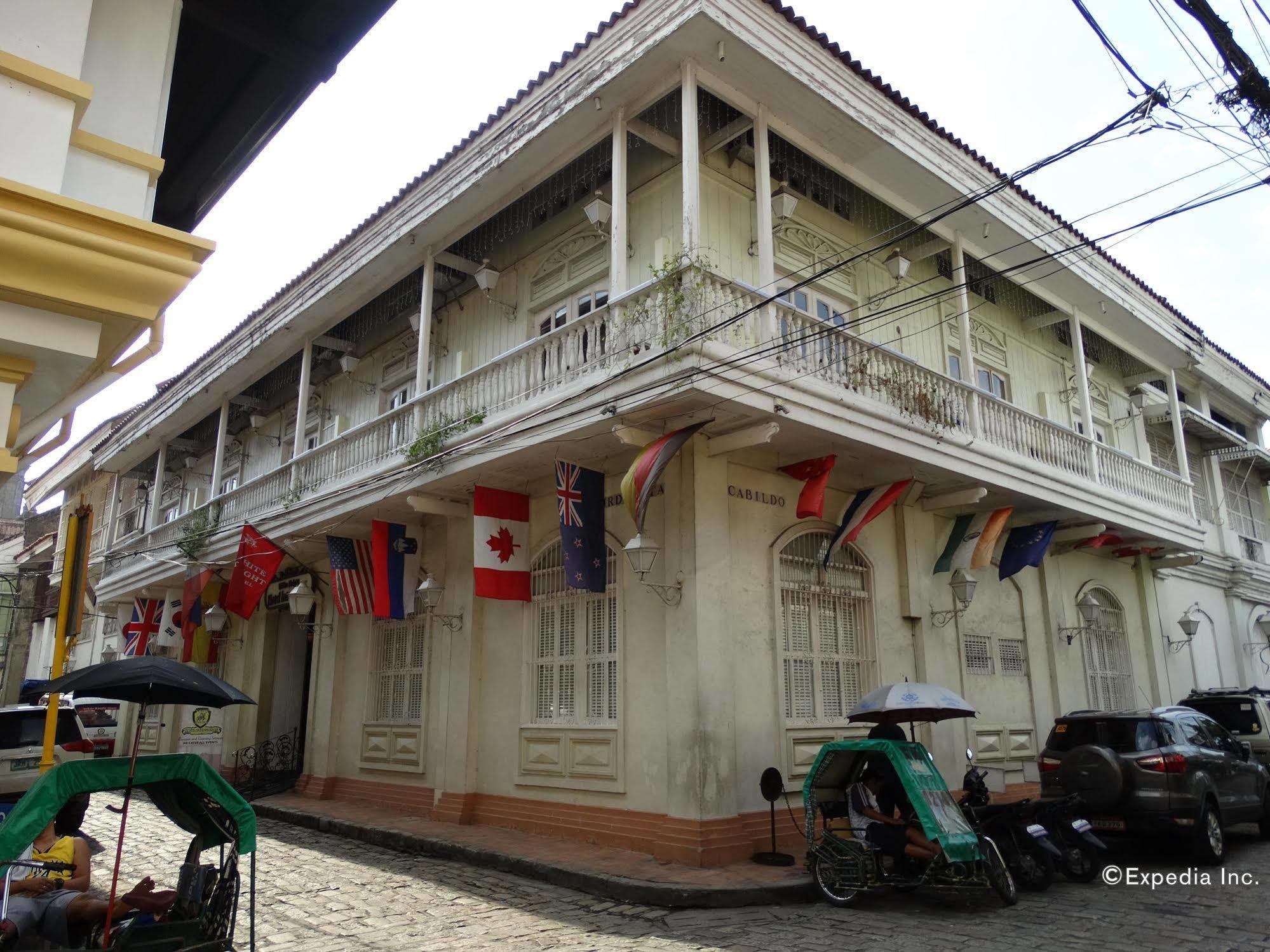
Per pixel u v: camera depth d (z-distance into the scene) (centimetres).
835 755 900
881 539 1327
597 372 1016
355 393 1772
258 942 727
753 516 1145
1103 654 1772
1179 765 973
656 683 1065
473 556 1292
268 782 1775
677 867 942
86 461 2698
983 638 1489
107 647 2612
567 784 1147
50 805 504
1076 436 1505
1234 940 688
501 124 1164
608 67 1029
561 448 1100
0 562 3416
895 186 1233
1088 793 982
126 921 553
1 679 3198
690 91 988
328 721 1645
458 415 1229
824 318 1300
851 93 1094
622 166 1054
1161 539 1712
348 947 712
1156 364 1872
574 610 1198
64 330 338
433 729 1409
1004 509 1336
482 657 1323
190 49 485
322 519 1465
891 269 1381
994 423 1335
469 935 746
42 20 342
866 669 1261
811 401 1030
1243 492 2536
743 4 975
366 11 460
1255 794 1111
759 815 1038
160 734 2244
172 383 1991
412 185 1297
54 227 326
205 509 1858
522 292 1388
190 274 354
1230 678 2188
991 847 823
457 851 1077
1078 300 1583
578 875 917
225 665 2081
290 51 484
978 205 1278
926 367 1275
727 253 1172
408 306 1603
